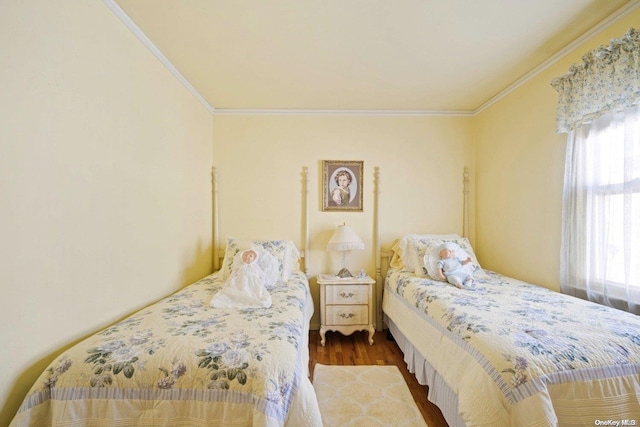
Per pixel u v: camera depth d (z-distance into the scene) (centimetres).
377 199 303
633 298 155
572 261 191
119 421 101
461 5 154
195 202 258
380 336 291
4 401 99
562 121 190
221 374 103
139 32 171
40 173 111
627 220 157
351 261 305
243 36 179
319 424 107
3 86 98
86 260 133
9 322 100
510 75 233
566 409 103
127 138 163
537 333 124
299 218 302
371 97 274
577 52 189
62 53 120
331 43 188
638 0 150
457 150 308
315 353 253
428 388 190
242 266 214
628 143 156
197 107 262
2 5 97
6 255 99
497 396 106
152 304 185
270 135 302
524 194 239
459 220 307
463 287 206
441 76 234
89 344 117
